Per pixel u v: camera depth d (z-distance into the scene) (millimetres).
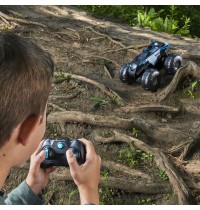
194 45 7207
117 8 9273
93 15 8594
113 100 5523
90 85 5801
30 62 1751
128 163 4641
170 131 4922
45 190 4520
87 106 5461
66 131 5086
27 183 2477
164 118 5270
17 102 1729
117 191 4387
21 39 1800
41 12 8234
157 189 4320
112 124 5000
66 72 6148
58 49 6902
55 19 7961
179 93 5617
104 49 6891
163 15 9945
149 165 4598
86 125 5078
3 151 1808
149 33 7672
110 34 7426
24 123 1800
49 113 5312
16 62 1724
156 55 5836
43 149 2572
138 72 5758
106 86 5672
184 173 4523
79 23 7820
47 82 1823
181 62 5973
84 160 2443
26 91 1739
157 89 5727
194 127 5070
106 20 8445
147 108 5305
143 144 4734
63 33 7305
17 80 1715
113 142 4875
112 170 4582
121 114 5312
